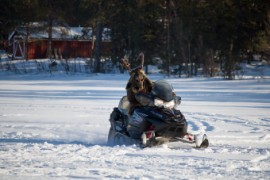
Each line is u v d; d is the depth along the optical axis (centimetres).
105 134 3603
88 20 16150
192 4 15275
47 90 8150
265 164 2427
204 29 15075
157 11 15625
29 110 5153
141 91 2991
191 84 10175
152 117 2870
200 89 8631
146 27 15825
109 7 15950
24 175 2023
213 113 5019
